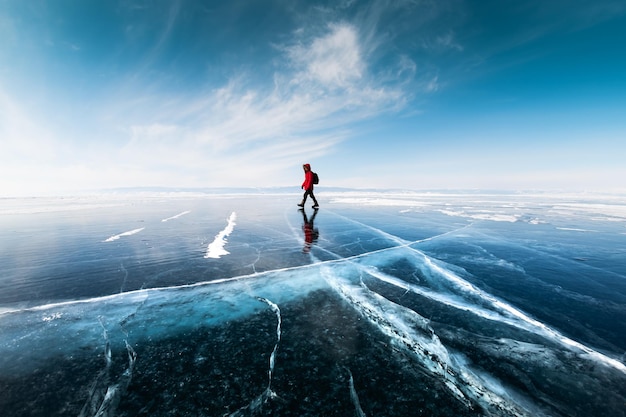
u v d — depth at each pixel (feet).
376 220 33.47
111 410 5.28
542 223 31.86
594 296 10.74
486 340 7.58
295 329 8.21
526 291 11.21
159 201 75.51
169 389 5.79
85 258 15.90
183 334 7.96
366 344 7.44
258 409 5.27
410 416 5.14
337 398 5.55
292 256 16.60
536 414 5.20
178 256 16.46
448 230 26.30
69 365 6.60
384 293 10.95
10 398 5.55
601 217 38.42
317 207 48.37
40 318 8.86
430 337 7.69
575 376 6.19
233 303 10.05
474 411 5.29
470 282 12.26
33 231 24.79
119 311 9.39
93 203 65.92
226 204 62.34
